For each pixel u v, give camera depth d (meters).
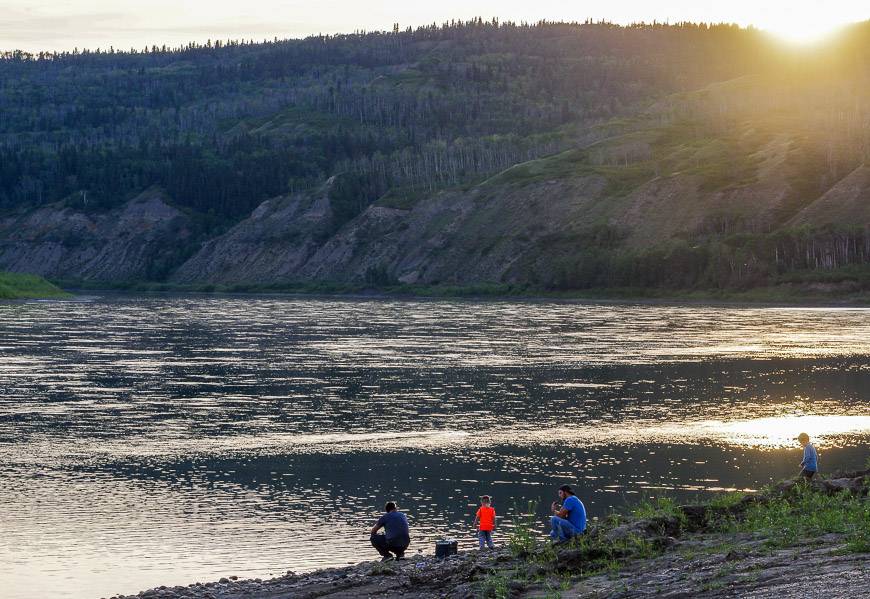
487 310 171.25
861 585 15.55
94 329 122.81
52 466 45.69
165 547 33.09
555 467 45.78
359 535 34.78
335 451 49.47
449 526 36.06
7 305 174.88
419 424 56.97
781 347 100.06
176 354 93.38
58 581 29.23
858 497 26.03
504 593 19.61
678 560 20.44
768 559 19.05
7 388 69.81
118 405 63.12
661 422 57.38
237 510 38.31
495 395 67.88
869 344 103.25
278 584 25.16
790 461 46.66
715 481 42.72
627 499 39.81
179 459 47.41
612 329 125.75
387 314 159.12
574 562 21.89
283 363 86.44
